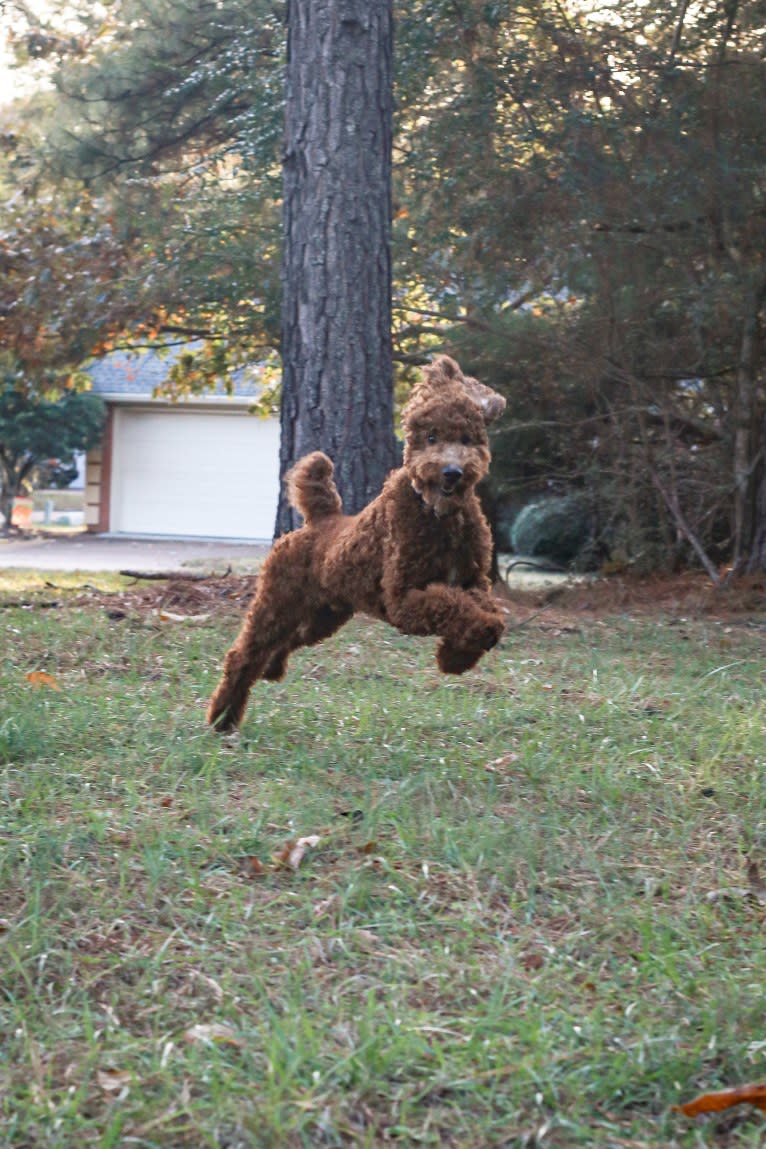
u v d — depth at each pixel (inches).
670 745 224.2
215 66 585.6
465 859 160.6
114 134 637.9
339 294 394.3
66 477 1464.1
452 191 483.8
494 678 286.8
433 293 526.9
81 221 658.8
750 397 479.2
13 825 166.4
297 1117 103.6
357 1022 117.9
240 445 1139.9
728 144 442.9
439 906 148.3
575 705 255.3
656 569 531.2
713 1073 114.7
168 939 135.2
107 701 242.1
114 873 153.8
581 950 138.6
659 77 457.4
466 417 189.9
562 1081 110.3
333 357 394.6
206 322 621.9
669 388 514.0
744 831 178.7
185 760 203.2
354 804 181.8
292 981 127.3
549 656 322.0
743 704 262.8
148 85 621.9
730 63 450.6
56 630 323.6
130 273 589.6
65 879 150.3
